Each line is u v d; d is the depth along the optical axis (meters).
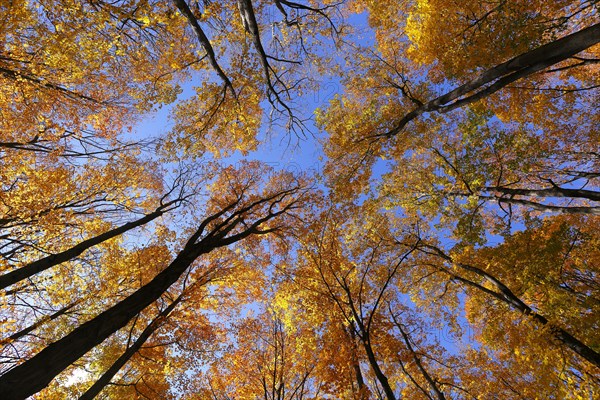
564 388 7.85
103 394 10.66
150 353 10.52
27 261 9.59
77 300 10.26
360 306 8.91
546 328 8.09
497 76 7.49
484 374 12.42
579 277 11.17
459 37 9.34
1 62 8.20
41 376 4.46
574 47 5.91
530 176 12.52
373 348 9.22
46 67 8.64
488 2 8.61
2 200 9.05
